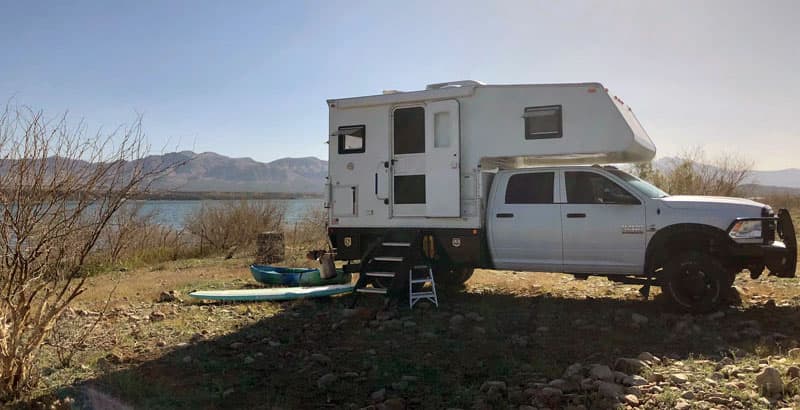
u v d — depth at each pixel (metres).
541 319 7.29
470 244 8.61
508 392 4.57
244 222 18.64
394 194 9.07
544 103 8.21
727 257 7.46
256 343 6.39
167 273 13.15
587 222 7.94
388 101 9.02
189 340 6.54
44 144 4.59
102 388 4.85
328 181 9.58
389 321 7.33
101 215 4.91
